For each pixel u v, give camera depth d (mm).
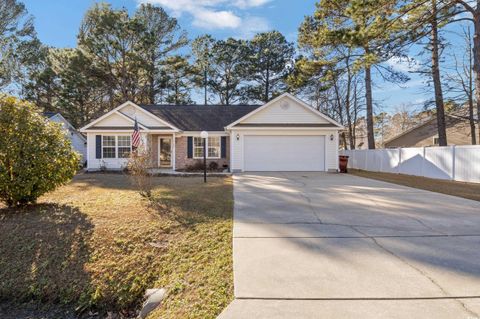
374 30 12188
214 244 4793
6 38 25531
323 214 6441
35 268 4660
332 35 13398
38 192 7074
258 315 2707
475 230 5176
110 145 17297
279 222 5812
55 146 7246
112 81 28125
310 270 3604
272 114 17016
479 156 11297
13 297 4250
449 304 2816
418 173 14445
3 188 6629
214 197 8344
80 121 28594
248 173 15703
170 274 4207
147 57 28312
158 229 5555
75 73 26125
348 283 3252
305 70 19188
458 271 3525
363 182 11828
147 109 20516
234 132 16641
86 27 26578
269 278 3416
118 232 5453
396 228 5344
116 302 4055
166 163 19125
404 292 3041
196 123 19344
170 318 3209
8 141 6578
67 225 5828
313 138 16844
